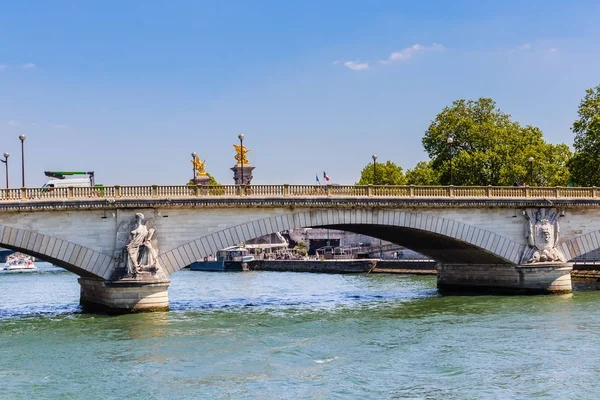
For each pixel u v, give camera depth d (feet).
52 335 192.65
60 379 146.20
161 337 187.52
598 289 296.92
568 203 283.79
